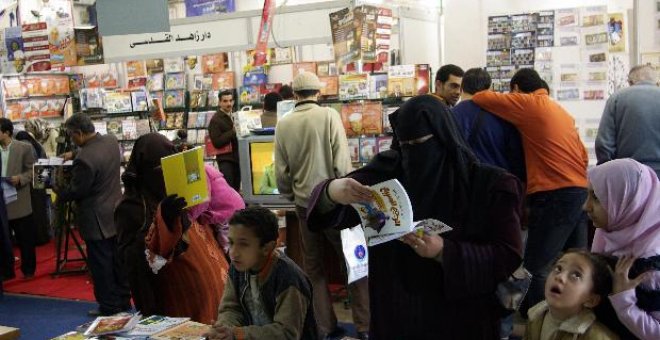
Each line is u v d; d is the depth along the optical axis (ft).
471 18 23.26
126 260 11.11
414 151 6.63
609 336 6.45
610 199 6.81
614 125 13.94
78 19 27.55
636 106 13.48
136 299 11.12
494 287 6.50
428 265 6.76
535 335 6.93
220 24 17.33
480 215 6.51
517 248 6.45
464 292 6.40
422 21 21.90
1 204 20.44
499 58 19.71
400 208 6.16
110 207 16.92
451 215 6.60
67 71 33.32
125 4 17.39
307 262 14.19
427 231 6.22
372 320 7.11
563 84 18.83
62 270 22.52
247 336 7.57
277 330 7.66
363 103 17.39
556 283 6.52
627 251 6.76
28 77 31.24
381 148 17.10
